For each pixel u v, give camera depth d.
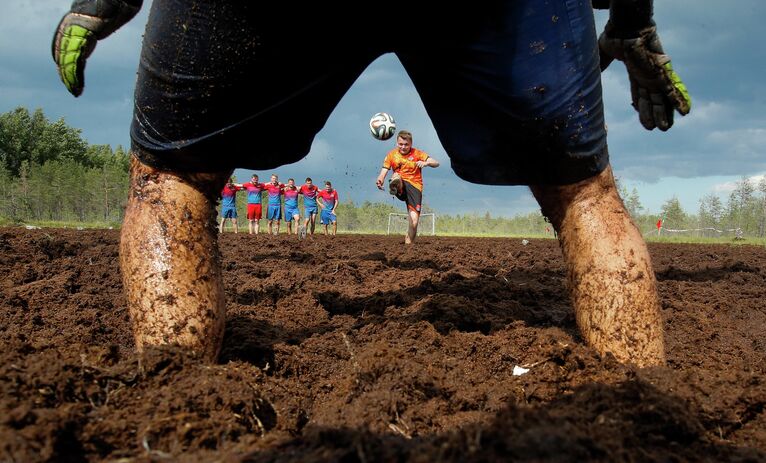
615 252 3.65
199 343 3.38
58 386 2.80
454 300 5.48
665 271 9.98
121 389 2.96
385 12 3.49
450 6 3.46
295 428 3.13
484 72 3.59
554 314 5.96
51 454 2.35
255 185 28.19
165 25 3.33
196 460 2.41
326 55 3.54
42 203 56.84
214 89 3.38
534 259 12.23
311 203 28.86
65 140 97.25
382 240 21.48
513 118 3.62
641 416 2.69
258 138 3.62
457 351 4.29
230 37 3.29
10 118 92.75
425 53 3.70
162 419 2.69
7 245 10.05
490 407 3.39
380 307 6.08
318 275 8.23
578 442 2.24
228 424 2.76
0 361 2.95
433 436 2.65
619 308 3.58
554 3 3.45
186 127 3.45
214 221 3.69
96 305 6.11
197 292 3.43
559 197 3.83
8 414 2.42
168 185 3.54
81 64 3.62
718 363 4.50
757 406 3.16
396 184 15.62
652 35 3.93
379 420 3.11
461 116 3.85
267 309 5.80
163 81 3.39
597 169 3.71
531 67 3.50
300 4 3.28
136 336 3.42
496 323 5.08
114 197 59.22
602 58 4.38
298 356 4.16
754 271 10.49
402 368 3.49
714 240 36.12
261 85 3.44
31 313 5.63
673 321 5.95
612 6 3.89
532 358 3.84
